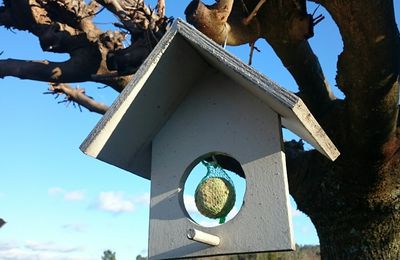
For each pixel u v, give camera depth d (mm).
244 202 542
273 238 516
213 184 565
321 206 825
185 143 603
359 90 688
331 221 815
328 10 668
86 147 565
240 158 562
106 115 554
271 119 559
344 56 690
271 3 747
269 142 553
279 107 525
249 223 531
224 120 587
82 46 1126
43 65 1146
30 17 1145
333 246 813
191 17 693
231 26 754
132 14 1010
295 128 595
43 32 1140
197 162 602
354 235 792
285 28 762
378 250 777
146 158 653
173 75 580
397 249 778
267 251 515
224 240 536
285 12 749
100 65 1110
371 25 631
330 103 835
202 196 562
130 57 1030
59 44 1131
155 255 570
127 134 595
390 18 635
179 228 569
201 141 594
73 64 1125
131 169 655
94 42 1108
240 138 570
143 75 546
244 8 755
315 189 833
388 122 706
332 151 535
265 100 545
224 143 579
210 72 612
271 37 782
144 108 582
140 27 1001
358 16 630
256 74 509
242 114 578
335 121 793
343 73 708
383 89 673
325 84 869
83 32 1123
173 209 581
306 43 820
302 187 848
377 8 622
